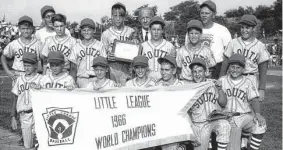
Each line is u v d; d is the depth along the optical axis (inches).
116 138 215.5
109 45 292.7
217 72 287.0
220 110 231.8
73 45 279.0
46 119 213.8
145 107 222.8
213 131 228.5
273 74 903.7
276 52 1317.7
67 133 213.2
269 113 386.3
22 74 280.4
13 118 261.4
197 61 228.4
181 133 216.7
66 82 246.8
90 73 271.6
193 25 245.8
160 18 265.7
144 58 236.2
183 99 223.9
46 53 281.0
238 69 231.1
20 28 278.5
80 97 217.5
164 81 235.8
